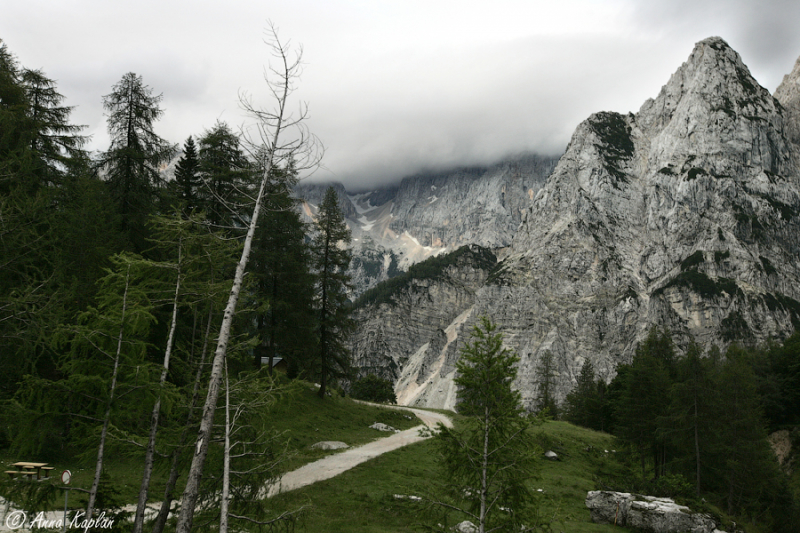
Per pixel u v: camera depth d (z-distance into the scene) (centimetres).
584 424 7956
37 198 2061
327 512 2077
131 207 3250
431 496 1473
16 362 1931
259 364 3772
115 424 1332
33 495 1189
